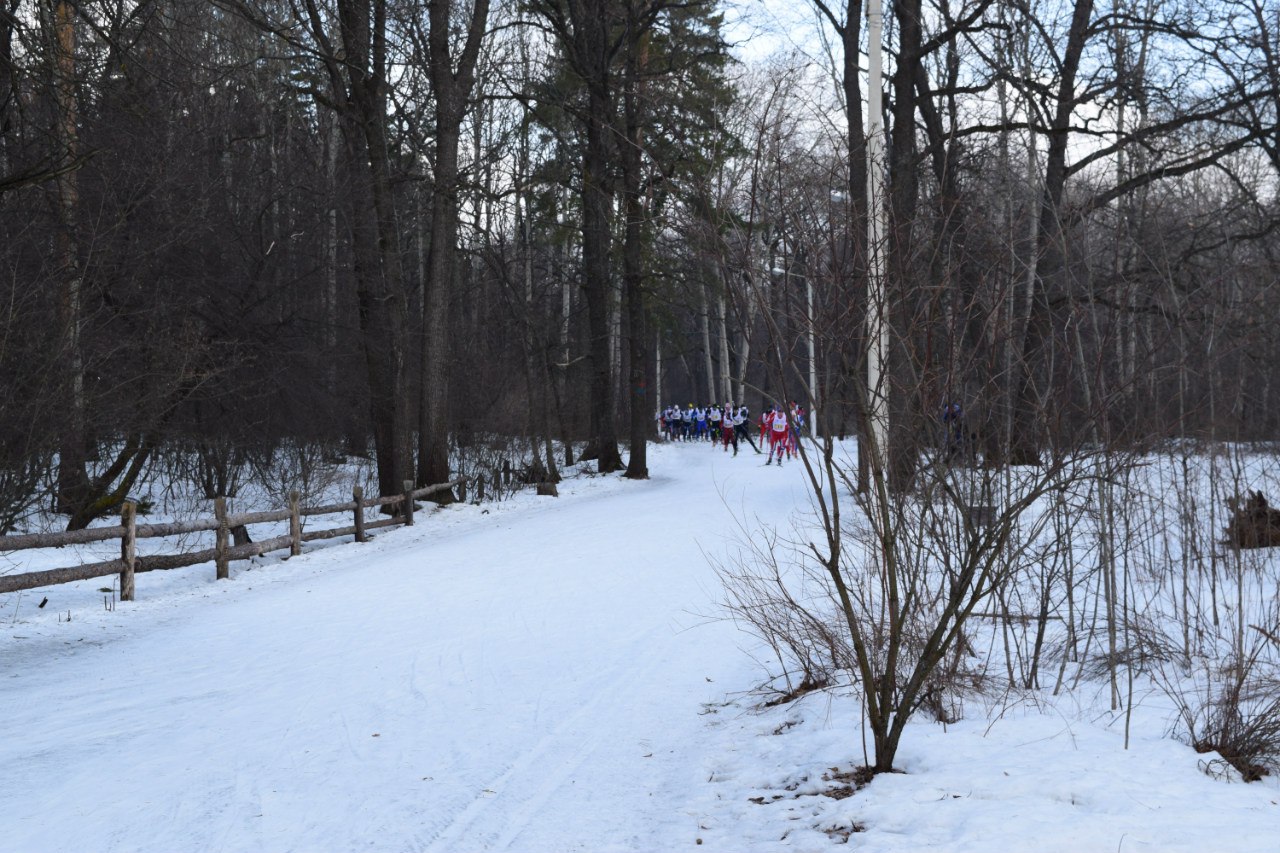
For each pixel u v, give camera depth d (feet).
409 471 80.07
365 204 78.33
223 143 70.64
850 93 59.67
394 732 21.44
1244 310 21.90
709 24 94.84
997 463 18.90
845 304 15.84
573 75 103.35
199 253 65.16
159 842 15.60
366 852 14.92
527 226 129.39
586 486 101.09
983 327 17.81
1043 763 15.56
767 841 14.06
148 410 57.98
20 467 46.42
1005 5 22.98
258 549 50.52
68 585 44.86
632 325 107.14
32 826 16.48
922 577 19.90
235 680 27.17
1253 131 45.65
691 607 34.14
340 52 78.54
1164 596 27.12
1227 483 26.14
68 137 47.75
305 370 74.84
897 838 13.15
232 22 70.08
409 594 40.52
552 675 26.16
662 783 17.62
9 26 41.73
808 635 23.04
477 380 108.37
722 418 156.25
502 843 15.11
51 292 49.19
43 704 25.21
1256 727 16.74
